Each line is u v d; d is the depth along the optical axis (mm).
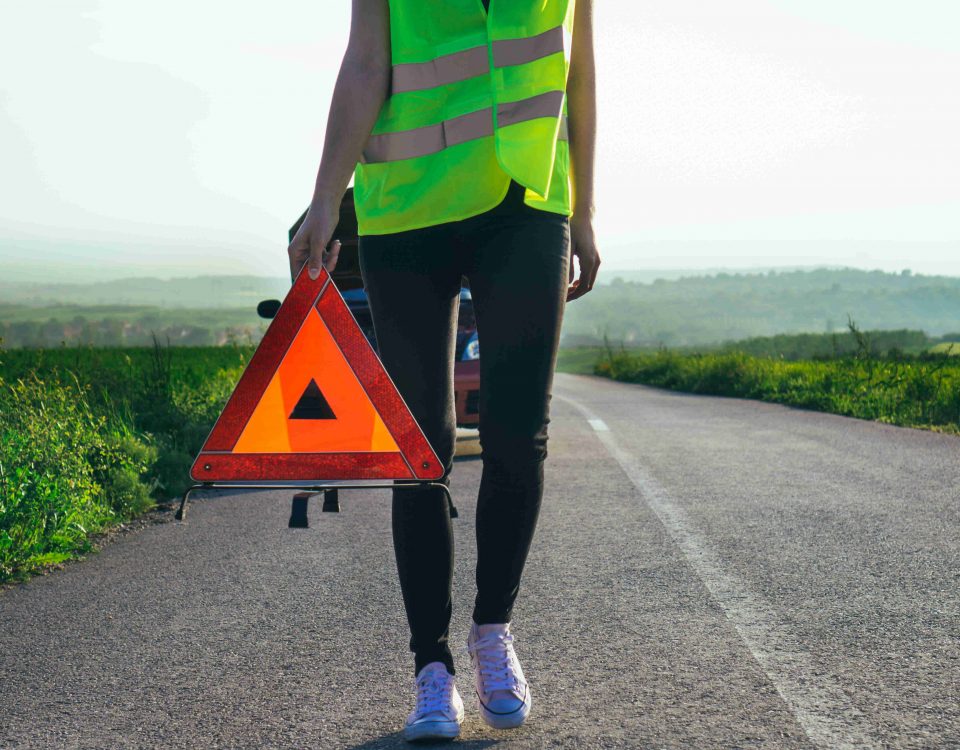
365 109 2055
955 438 8820
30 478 4926
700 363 22641
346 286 8742
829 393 13672
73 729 2312
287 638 3066
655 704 2379
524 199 2012
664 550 4273
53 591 3811
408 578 2178
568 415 11930
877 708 2328
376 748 2133
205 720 2350
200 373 11570
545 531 4762
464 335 7820
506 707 2160
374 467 2064
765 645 2871
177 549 4586
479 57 2027
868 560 4008
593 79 2230
